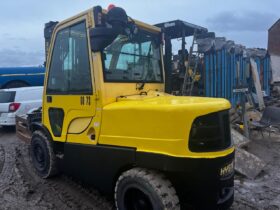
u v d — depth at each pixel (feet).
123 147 12.35
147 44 16.06
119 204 12.36
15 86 46.32
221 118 11.66
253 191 16.70
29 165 20.86
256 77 37.91
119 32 12.52
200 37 30.37
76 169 14.87
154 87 16.05
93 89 13.53
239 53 35.42
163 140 11.12
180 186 11.74
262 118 29.40
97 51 12.81
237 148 20.93
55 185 17.13
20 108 33.14
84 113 14.14
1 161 22.26
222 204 11.78
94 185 14.12
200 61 29.91
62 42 15.53
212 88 29.94
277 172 19.69
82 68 14.24
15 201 15.39
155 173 11.54
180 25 28.30
